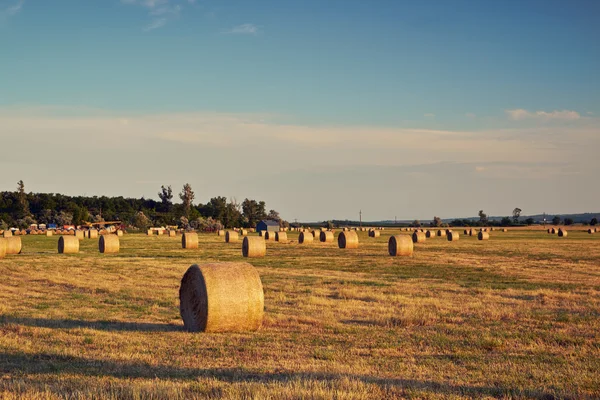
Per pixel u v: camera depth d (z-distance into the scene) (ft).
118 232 325.21
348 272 97.09
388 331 48.11
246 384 31.17
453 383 32.73
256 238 134.51
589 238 251.60
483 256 135.44
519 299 65.62
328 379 33.35
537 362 37.99
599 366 36.81
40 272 96.48
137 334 47.14
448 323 51.67
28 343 42.47
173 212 539.29
